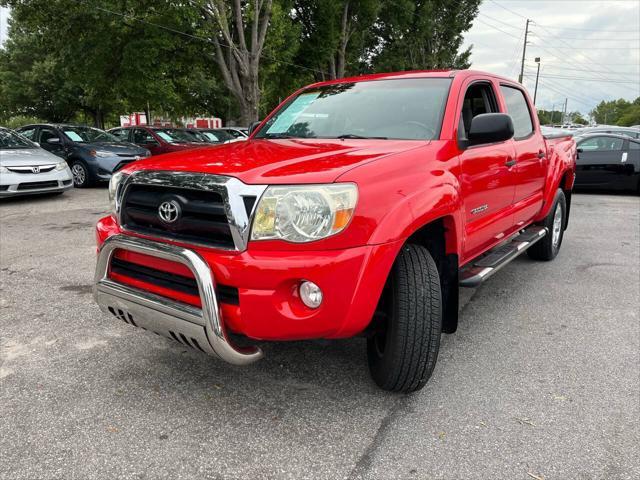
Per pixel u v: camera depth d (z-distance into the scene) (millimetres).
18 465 2252
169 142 13648
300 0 24922
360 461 2297
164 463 2275
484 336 3680
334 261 2281
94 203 9531
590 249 6410
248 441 2434
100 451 2352
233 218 2301
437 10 37469
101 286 2840
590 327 3852
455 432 2508
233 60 20312
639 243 6770
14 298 4309
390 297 2629
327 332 2383
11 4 19922
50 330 3672
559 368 3184
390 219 2426
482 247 3812
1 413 2641
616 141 11812
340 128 3518
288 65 26656
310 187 2301
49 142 11680
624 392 2889
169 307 2510
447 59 40031
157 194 2602
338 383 2973
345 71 30531
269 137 3748
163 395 2830
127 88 22906
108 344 3455
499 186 3766
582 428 2541
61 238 6520
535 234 4941
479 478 2189
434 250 3027
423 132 3236
